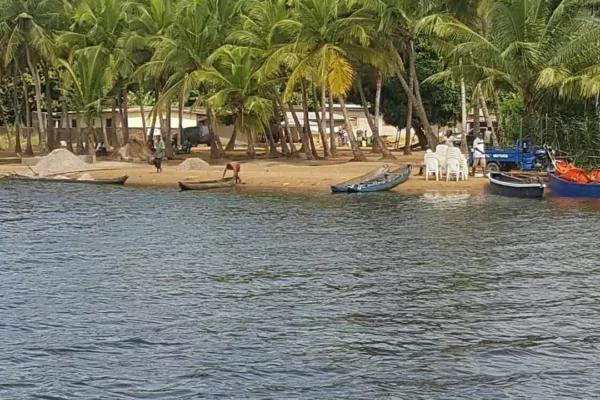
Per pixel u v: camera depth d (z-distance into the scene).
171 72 85.25
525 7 56.06
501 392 16.53
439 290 25.08
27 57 83.50
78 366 18.16
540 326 20.98
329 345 19.50
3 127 112.31
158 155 69.06
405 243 33.69
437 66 86.12
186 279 26.95
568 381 17.11
